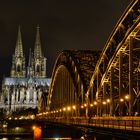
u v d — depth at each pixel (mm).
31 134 187625
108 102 83000
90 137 88750
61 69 156125
